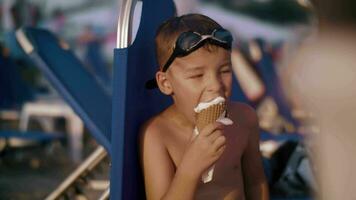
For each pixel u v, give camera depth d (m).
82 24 8.78
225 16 8.52
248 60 6.45
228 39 1.96
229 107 2.13
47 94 7.95
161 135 1.99
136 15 2.29
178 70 1.96
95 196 4.31
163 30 2.02
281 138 3.65
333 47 1.18
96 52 8.57
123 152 1.94
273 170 3.56
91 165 3.39
